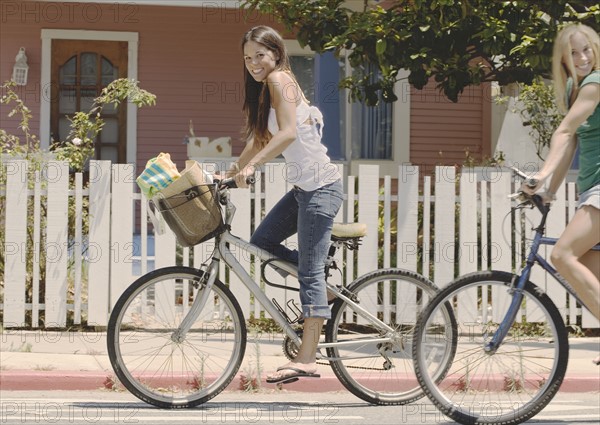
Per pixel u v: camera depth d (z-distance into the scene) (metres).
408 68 11.91
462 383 6.47
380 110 17.12
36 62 17.44
